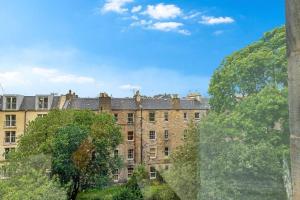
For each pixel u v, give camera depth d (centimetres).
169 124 4119
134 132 4097
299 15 173
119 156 3191
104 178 2669
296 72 175
